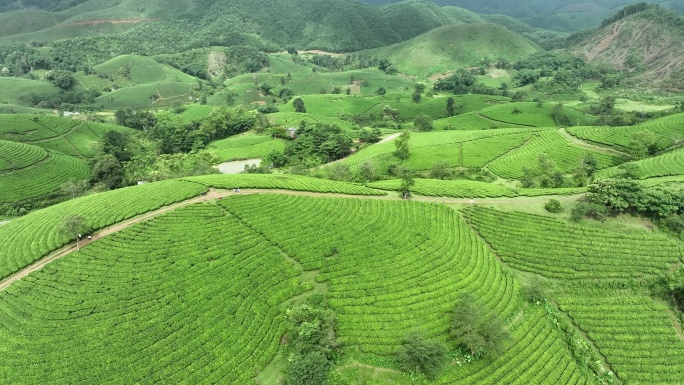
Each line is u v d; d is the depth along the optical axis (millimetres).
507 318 57969
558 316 59562
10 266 64125
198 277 61531
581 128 149500
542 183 102312
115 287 59125
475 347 49750
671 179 93688
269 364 48812
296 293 59750
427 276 64062
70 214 77625
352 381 46750
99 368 47000
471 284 62688
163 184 92938
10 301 57188
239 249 68688
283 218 78625
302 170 119562
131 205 80688
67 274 61781
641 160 111875
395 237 74000
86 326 52688
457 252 70500
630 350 54781
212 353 49250
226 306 56500
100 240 69562
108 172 136250
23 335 51594
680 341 56438
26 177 132625
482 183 100812
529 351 52469
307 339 48438
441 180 105938
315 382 43500
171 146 180125
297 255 67688
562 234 75125
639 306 61469
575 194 88250
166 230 72688
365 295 59656
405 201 87750
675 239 72500
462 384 47125
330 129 184875
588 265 68125
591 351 54656
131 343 50312
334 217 80125
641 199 76750
